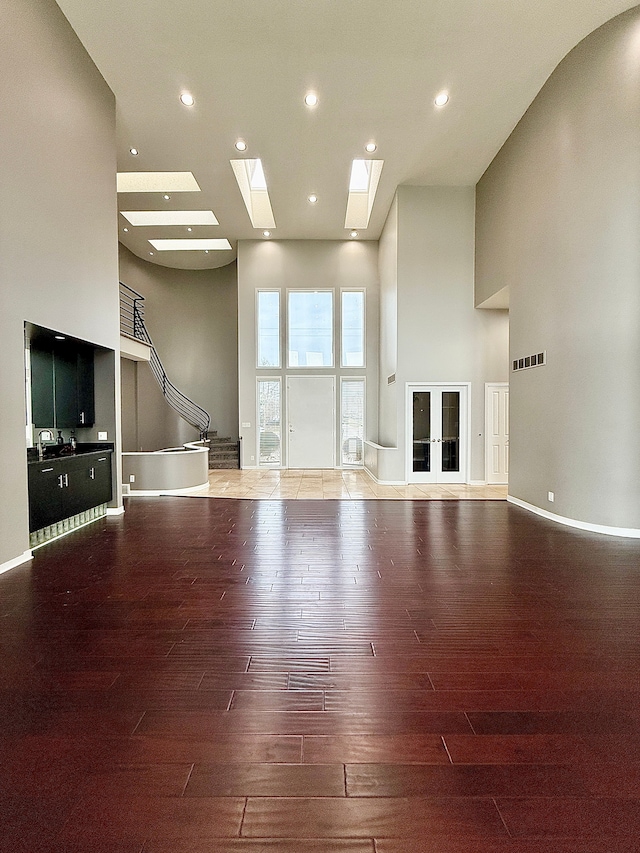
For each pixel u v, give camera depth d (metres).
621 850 1.34
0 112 3.76
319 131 6.73
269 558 4.16
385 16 4.76
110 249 5.75
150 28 4.86
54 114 4.53
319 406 11.17
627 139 4.77
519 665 2.36
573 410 5.36
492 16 4.77
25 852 1.33
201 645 2.58
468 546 4.54
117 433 6.04
